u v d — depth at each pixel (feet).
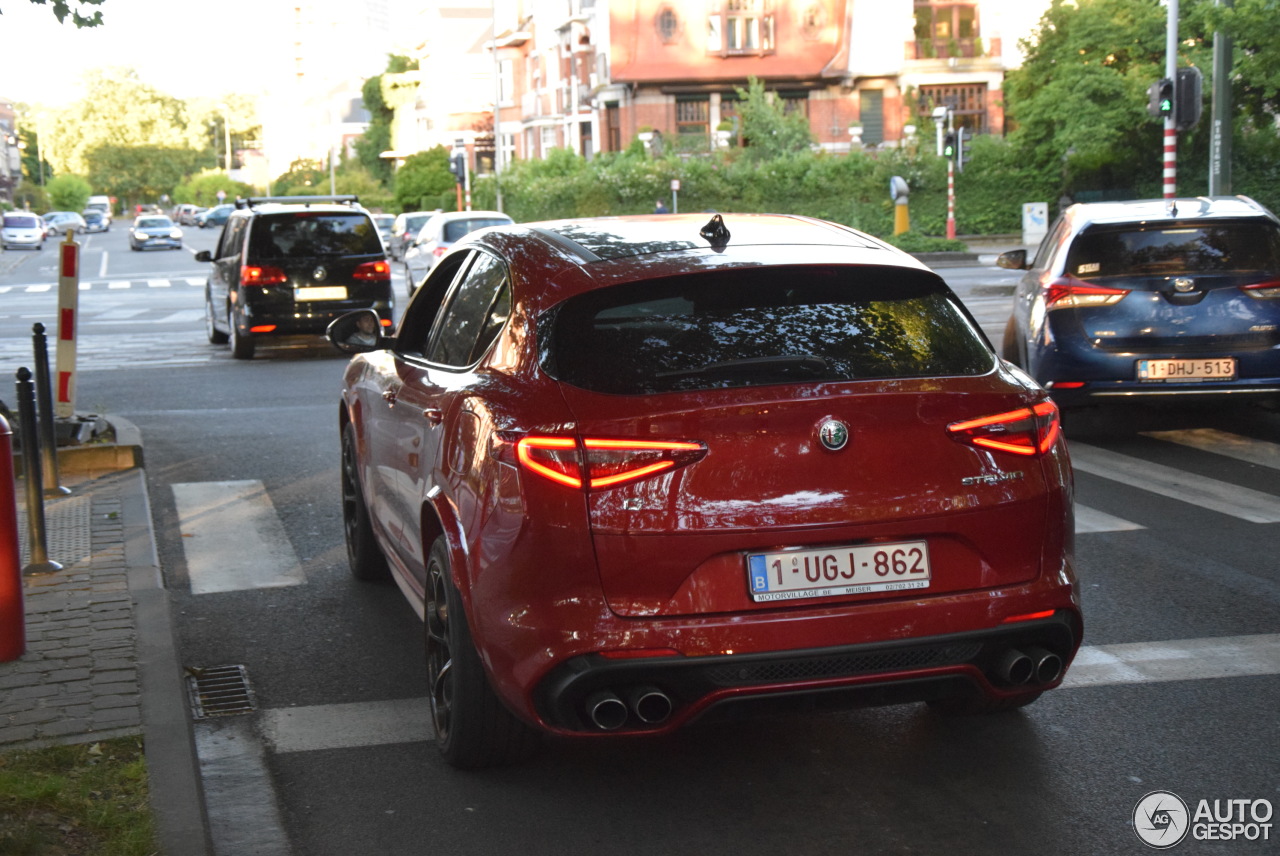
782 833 12.91
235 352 58.49
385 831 13.19
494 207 159.12
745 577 12.37
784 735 15.40
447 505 14.02
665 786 14.10
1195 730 15.28
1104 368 31.83
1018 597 12.91
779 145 155.02
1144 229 32.45
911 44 168.04
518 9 222.28
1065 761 14.48
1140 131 132.36
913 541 12.71
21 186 416.05
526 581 12.44
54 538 23.61
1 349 64.34
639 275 13.53
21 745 14.17
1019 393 13.32
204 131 541.75
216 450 35.19
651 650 12.21
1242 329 31.45
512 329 13.91
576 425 12.40
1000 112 169.37
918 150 146.41
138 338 68.54
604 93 174.29
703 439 12.32
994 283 85.76
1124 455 32.17
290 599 21.65
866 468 12.56
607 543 12.26
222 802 13.94
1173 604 20.21
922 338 13.65
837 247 14.65
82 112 489.67
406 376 17.42
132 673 16.39
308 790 14.21
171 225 197.57
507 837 13.00
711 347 13.06
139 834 11.96
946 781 14.03
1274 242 32.17
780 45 168.66
